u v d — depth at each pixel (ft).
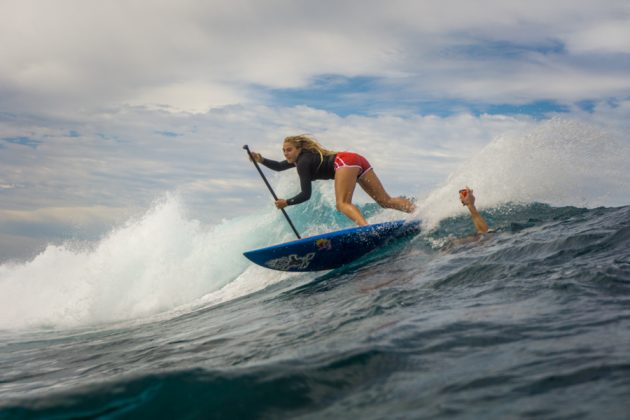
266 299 16.37
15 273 26.63
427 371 6.30
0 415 6.51
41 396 6.89
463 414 4.94
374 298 11.18
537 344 6.71
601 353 6.02
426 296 10.62
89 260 24.53
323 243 17.33
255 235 24.00
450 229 17.93
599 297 8.63
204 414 5.90
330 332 9.12
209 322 14.93
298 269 18.15
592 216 16.78
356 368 6.66
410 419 5.02
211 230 24.80
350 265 17.56
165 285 23.13
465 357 6.61
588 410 4.61
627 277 9.51
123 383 6.92
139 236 24.54
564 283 9.69
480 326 7.80
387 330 8.21
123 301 23.26
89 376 10.22
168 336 13.98
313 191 24.43
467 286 10.96
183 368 7.27
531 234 15.29
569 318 7.67
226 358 8.83
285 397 6.06
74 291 24.44
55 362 13.15
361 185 19.56
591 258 11.56
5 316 24.79
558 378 5.46
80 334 18.97
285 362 7.11
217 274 23.04
